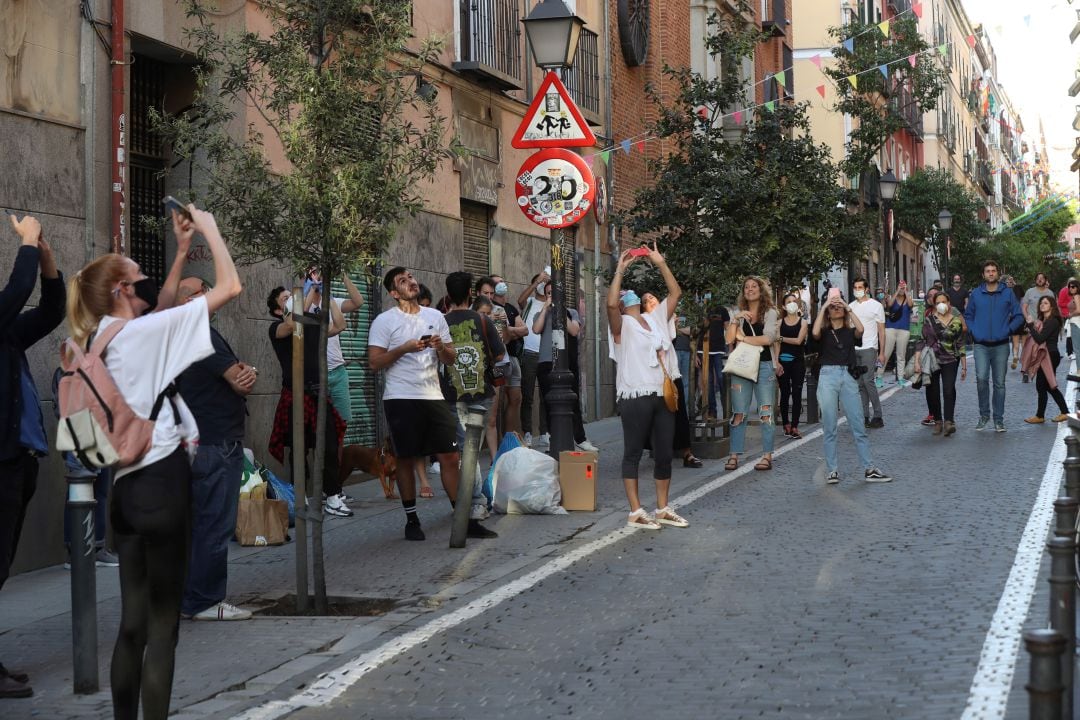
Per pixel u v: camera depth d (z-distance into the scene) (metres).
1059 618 5.09
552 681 6.35
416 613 7.93
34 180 10.09
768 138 18.30
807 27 47.41
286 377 11.71
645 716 5.70
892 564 8.87
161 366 5.20
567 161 12.97
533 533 10.74
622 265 11.00
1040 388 18.73
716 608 7.78
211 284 12.30
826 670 6.29
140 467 5.20
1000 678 5.93
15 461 6.53
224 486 7.89
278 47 8.38
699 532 10.55
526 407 17.36
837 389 13.30
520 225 20.44
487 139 19.14
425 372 10.59
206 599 7.87
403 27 8.49
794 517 11.14
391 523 11.55
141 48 11.76
